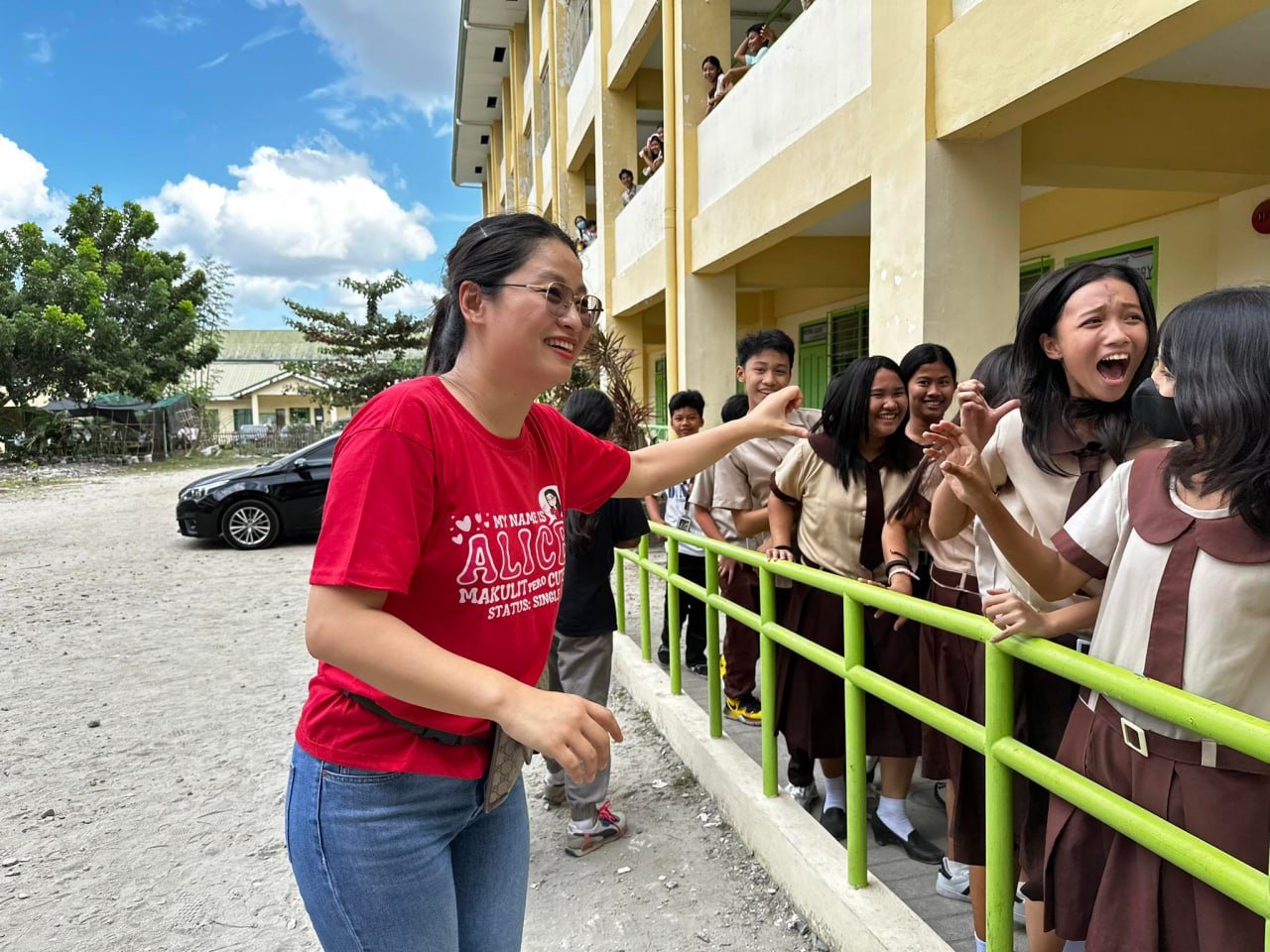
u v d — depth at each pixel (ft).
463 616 4.47
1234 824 4.38
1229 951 4.27
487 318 4.56
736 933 8.61
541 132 61.52
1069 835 5.34
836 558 9.62
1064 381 6.29
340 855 4.44
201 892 9.78
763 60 23.16
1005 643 5.37
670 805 11.41
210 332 134.72
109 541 37.17
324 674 4.60
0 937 8.97
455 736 4.55
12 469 83.71
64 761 13.52
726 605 10.96
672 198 30.37
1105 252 21.68
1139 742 4.72
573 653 10.71
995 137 15.11
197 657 19.12
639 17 34.37
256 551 34.06
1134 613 4.73
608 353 29.09
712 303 29.99
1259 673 4.34
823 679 9.70
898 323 16.07
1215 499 4.42
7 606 24.58
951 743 7.49
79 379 92.27
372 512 4.01
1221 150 16.01
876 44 16.53
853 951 7.63
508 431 4.85
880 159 16.57
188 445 113.91
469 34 69.10
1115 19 11.12
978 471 5.28
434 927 4.66
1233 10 10.15
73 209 102.53
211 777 12.80
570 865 10.10
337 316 94.48
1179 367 4.30
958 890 8.63
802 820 9.39
